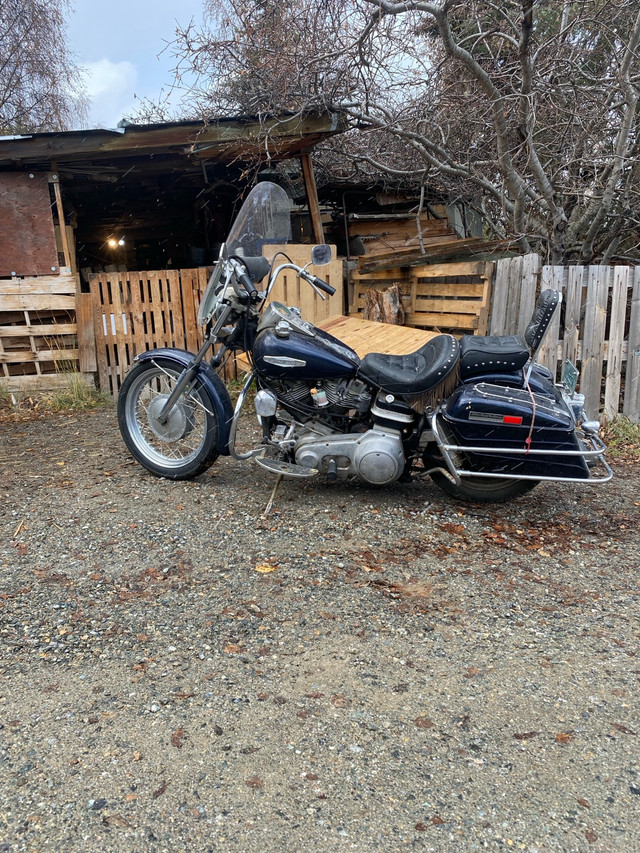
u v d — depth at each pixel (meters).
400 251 7.34
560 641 2.40
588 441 3.31
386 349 4.04
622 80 5.67
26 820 1.61
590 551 3.12
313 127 6.38
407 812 1.65
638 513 3.58
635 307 5.04
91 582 2.74
